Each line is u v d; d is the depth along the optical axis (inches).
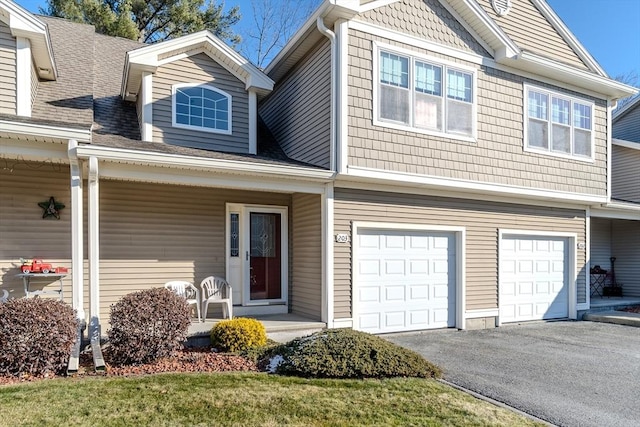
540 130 386.0
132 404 161.9
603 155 428.5
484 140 353.1
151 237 309.7
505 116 365.4
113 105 348.8
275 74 377.1
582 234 431.8
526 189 372.2
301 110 345.4
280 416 156.3
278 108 391.9
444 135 333.4
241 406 163.5
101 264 293.9
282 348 234.7
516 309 389.1
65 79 326.6
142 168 257.9
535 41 398.0
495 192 360.8
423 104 326.6
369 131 303.4
